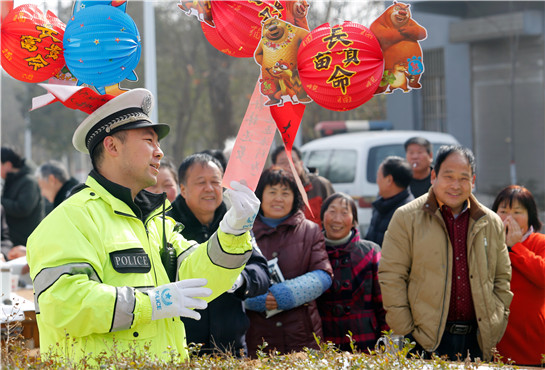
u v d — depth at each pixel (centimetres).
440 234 441
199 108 2669
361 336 499
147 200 313
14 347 295
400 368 281
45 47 327
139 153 298
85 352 281
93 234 286
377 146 1112
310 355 289
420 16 2008
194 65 2486
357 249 514
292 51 315
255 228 492
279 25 313
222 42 344
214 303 420
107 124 296
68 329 272
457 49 1959
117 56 323
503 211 494
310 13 2009
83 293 270
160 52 2500
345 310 502
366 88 315
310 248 486
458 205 443
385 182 644
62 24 339
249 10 328
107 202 296
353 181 1085
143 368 263
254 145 313
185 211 449
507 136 1897
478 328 439
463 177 436
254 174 310
